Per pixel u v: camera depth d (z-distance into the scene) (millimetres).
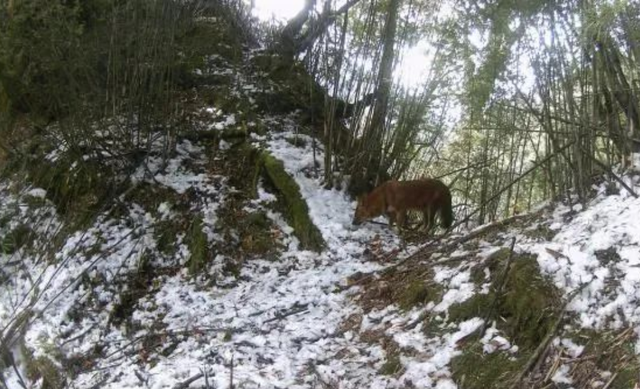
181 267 5016
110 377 3803
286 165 5699
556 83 4117
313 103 6617
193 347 3945
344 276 4609
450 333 3479
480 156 6855
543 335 3174
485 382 3076
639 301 3062
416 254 4520
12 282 5020
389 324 3834
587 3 3711
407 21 5438
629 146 4141
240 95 6676
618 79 4090
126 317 4523
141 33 5879
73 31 5711
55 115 6348
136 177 5629
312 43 6855
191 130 6219
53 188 5664
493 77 5129
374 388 3281
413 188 5055
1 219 5508
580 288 3246
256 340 3914
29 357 4113
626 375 2752
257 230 5273
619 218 3691
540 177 6562
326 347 3783
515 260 3586
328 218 5258
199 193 5570
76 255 5035
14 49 6105
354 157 5625
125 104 5867
